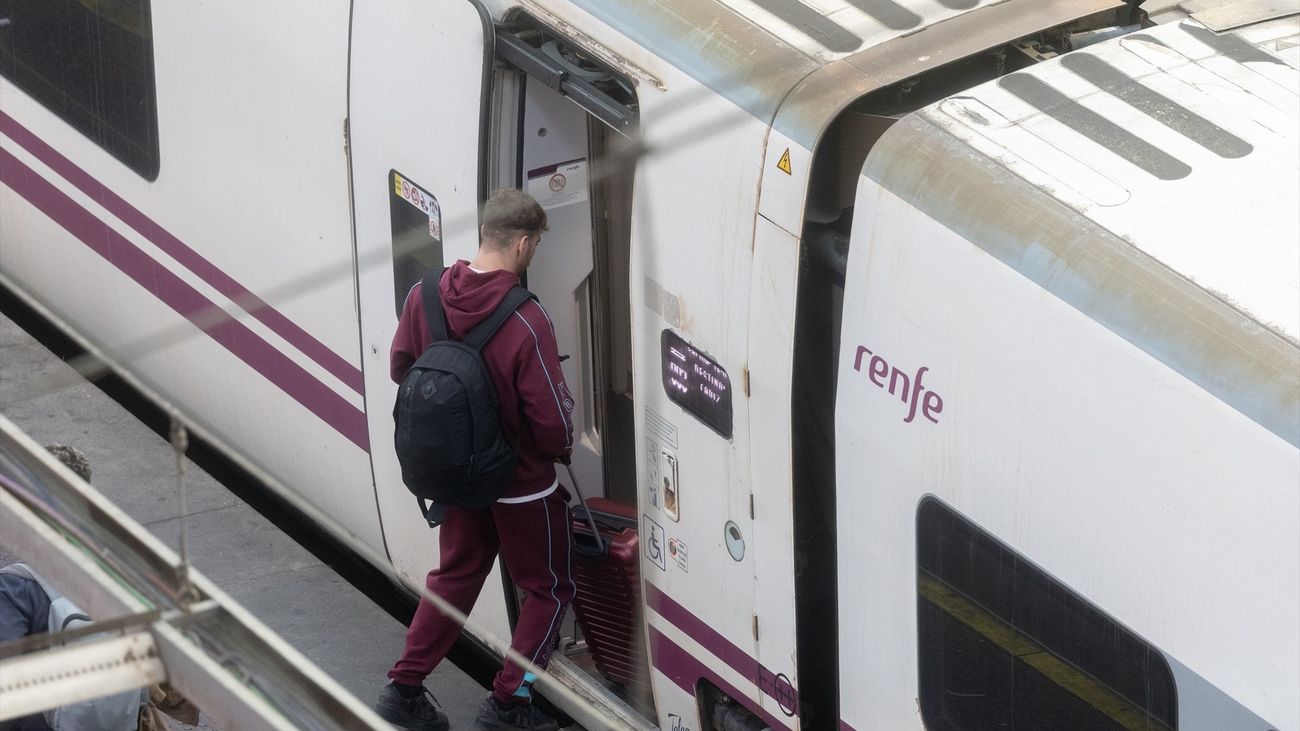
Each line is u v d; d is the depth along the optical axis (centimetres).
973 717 1251
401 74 1564
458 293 1474
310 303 1783
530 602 1583
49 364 2231
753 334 1313
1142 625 1103
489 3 1489
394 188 1617
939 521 1226
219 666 698
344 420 1800
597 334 1667
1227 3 1357
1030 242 1134
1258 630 1038
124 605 741
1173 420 1063
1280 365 1028
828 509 1362
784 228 1263
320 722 688
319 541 2012
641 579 1534
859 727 1359
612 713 1596
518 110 1513
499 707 1627
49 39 2022
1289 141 1188
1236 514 1038
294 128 1723
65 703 699
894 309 1217
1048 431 1131
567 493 1572
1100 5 1338
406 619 1914
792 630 1362
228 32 1762
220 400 2008
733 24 1328
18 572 1225
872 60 1278
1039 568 1159
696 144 1325
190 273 1947
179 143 1880
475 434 1470
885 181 1212
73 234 2117
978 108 1228
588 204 1600
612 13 1390
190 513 1995
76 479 803
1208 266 1091
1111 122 1209
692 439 1413
